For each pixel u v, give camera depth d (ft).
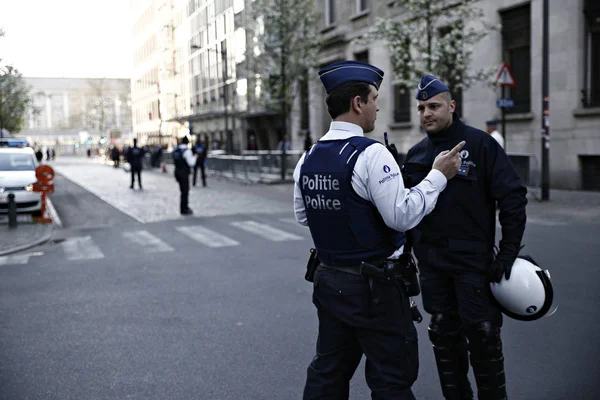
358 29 85.35
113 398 13.03
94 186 82.53
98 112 289.12
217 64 90.07
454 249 10.51
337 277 8.63
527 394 12.44
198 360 15.19
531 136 55.67
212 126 149.59
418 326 17.56
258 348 15.94
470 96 62.54
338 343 8.93
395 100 78.33
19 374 14.58
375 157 8.24
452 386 11.07
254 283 23.50
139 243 34.40
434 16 52.65
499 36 58.70
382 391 8.51
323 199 8.56
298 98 107.24
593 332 16.11
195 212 48.34
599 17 49.65
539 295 9.96
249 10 76.33
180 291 22.57
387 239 8.57
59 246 34.22
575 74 51.11
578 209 40.60
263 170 80.89
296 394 12.98
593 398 12.04
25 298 22.21
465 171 10.36
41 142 347.97
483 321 10.38
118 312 19.90
